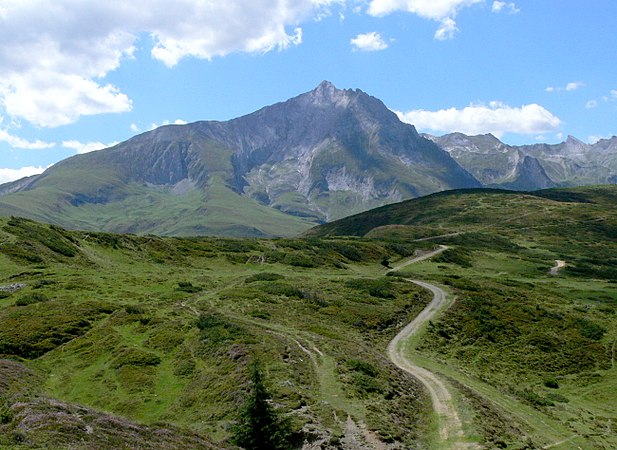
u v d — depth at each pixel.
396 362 57.00
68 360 48.53
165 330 55.09
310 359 47.09
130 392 40.56
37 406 25.70
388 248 167.75
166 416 36.00
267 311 69.88
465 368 60.97
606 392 59.56
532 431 40.31
